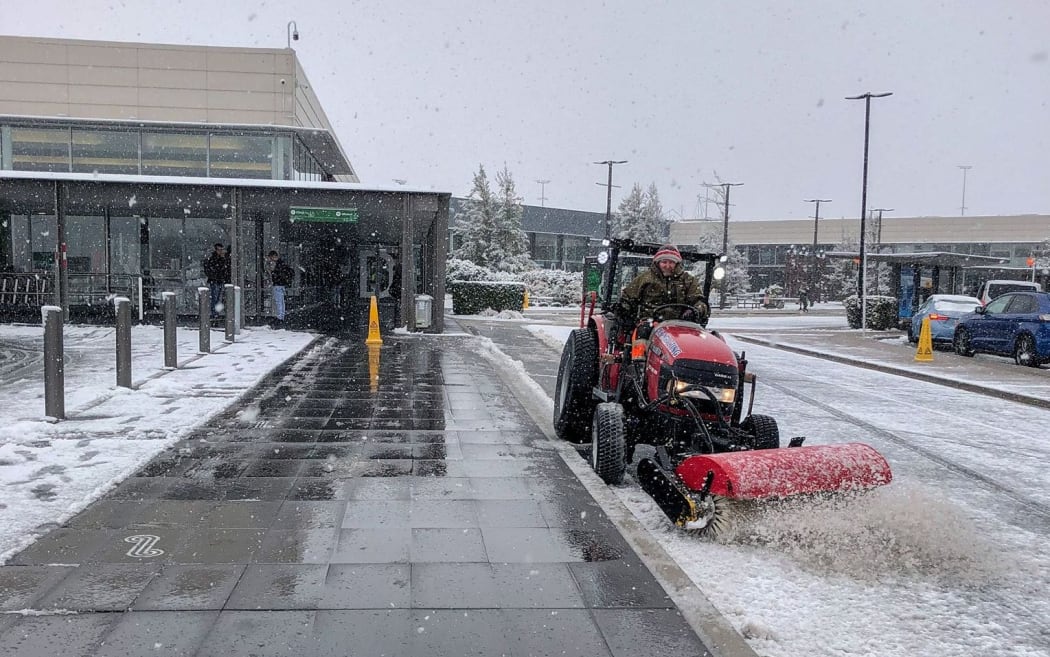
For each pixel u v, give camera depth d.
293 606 3.67
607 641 3.42
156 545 4.39
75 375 10.82
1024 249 75.75
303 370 12.11
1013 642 3.67
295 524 4.80
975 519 5.62
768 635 3.59
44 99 24.94
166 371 11.33
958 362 16.97
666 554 4.45
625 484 6.08
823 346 20.81
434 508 5.20
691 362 5.71
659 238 65.00
